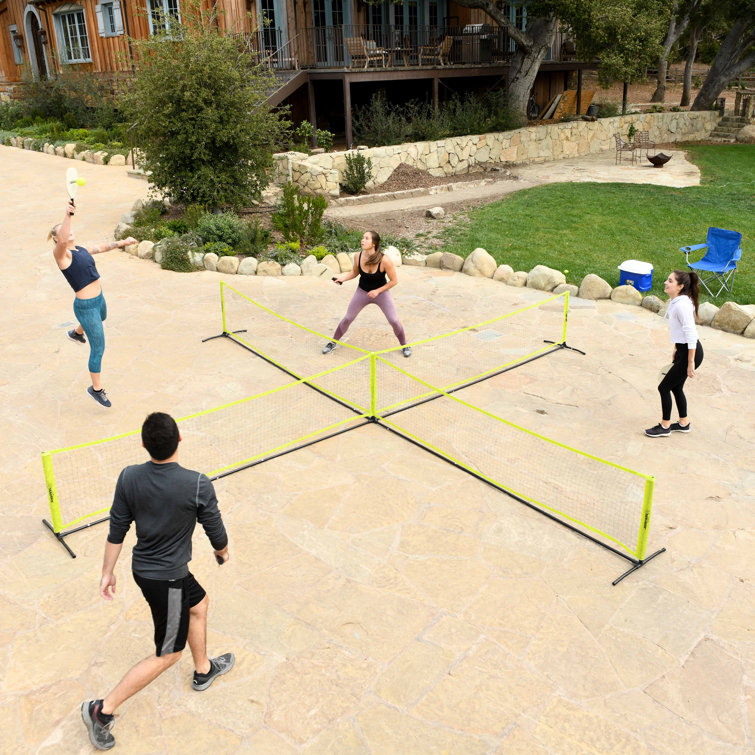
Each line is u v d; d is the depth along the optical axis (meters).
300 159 18.47
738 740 3.78
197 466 6.40
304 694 4.07
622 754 3.69
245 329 9.66
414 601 4.79
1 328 9.61
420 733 3.81
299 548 5.32
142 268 12.40
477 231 15.15
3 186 19.19
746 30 30.38
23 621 4.62
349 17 23.09
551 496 6.00
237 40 15.25
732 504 5.88
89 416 7.28
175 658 3.73
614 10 20.53
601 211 16.64
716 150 27.39
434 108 23.12
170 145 14.05
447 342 9.30
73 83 27.44
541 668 4.25
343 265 12.45
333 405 7.62
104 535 5.50
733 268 11.12
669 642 4.45
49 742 3.78
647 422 7.23
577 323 10.00
